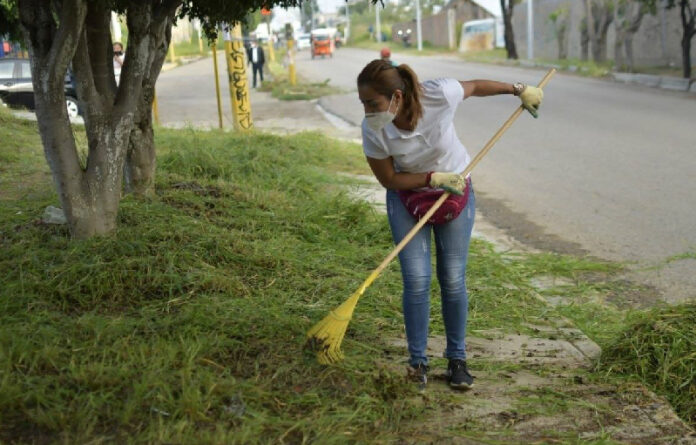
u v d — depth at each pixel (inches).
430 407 149.5
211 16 244.1
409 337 158.6
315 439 132.3
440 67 1358.3
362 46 2726.4
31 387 141.2
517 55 1430.9
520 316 206.1
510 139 528.1
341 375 155.9
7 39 418.3
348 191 346.3
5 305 179.6
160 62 263.9
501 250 276.7
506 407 150.3
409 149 146.9
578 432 140.9
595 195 356.8
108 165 220.5
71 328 169.2
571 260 258.5
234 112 542.9
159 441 127.0
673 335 166.1
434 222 154.3
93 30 213.5
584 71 1042.1
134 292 193.5
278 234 255.6
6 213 254.2
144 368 149.6
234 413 138.7
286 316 185.2
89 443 127.8
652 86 836.6
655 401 151.6
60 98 209.8
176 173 327.3
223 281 202.7
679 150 452.1
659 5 901.2
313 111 757.9
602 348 179.8
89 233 219.6
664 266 255.3
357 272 229.5
